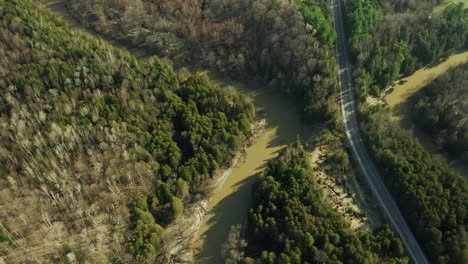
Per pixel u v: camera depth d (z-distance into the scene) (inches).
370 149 5718.5
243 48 7583.7
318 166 5718.5
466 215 4468.5
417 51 7322.8
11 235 4709.6
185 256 4867.1
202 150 5570.9
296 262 4259.4
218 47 7869.1
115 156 5497.1
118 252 4557.1
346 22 7869.1
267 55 7135.8
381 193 5290.4
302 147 5846.5
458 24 7578.7
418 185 4879.4
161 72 6633.9
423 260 4498.0
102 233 4763.8
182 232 5083.7
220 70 7701.8
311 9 7598.4
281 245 4571.9
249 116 6358.3
